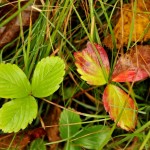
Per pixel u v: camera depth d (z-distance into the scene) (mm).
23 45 385
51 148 409
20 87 349
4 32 405
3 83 346
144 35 380
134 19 374
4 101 401
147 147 377
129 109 356
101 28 396
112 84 364
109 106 354
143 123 399
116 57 369
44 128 388
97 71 357
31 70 384
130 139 375
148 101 405
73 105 424
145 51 373
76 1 396
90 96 412
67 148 373
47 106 413
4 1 403
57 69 351
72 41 406
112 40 381
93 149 388
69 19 398
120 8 385
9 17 380
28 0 402
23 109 345
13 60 389
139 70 363
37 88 350
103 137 375
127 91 382
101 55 360
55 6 384
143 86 408
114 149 404
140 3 392
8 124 341
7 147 394
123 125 356
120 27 388
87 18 389
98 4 403
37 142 396
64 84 416
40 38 385
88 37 376
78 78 409
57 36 393
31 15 385
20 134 399
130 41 366
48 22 386
